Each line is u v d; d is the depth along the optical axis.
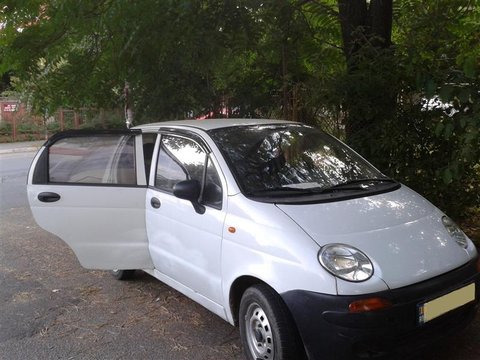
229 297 3.65
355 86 5.71
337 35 7.26
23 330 4.41
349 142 5.97
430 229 3.52
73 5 5.95
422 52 5.55
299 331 3.12
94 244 4.71
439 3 5.77
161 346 4.04
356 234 3.29
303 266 3.12
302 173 4.02
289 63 6.89
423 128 5.61
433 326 3.21
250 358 3.52
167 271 4.43
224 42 6.30
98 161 4.74
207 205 3.90
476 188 5.91
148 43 6.25
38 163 4.76
